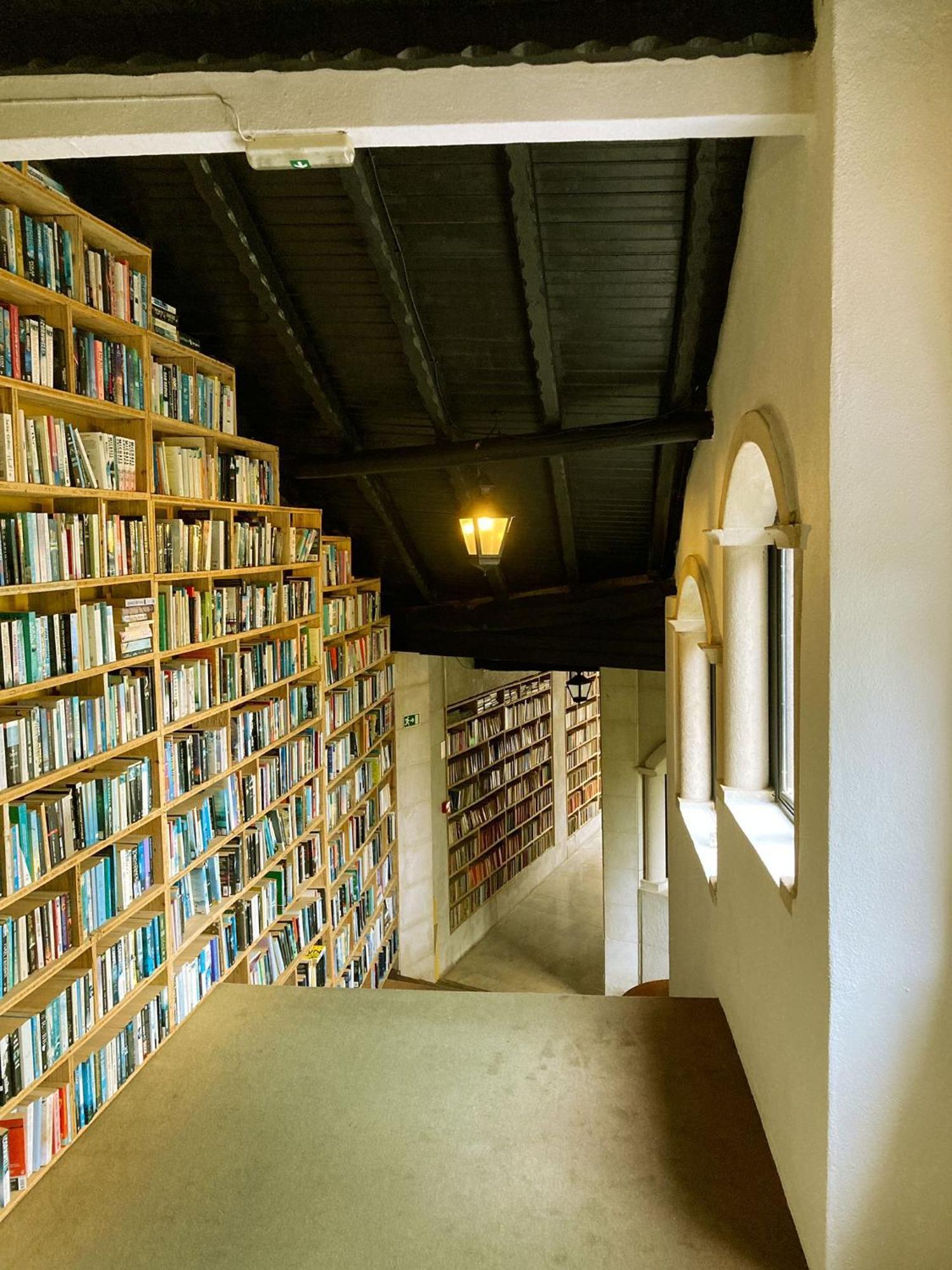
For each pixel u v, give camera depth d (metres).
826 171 2.08
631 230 3.61
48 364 2.90
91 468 3.14
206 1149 2.88
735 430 3.18
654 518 5.39
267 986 3.96
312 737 5.43
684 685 5.18
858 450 2.05
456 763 8.72
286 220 3.78
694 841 4.59
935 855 2.07
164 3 2.15
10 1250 2.48
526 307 4.04
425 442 5.26
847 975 2.11
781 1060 2.63
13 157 2.38
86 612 3.07
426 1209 2.59
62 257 2.98
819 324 2.17
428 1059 3.35
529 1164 2.77
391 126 2.21
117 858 3.27
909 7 1.99
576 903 10.27
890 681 2.07
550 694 10.83
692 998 3.85
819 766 2.20
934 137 2.00
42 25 2.21
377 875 7.13
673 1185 2.66
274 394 5.00
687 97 2.16
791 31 2.11
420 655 7.88
